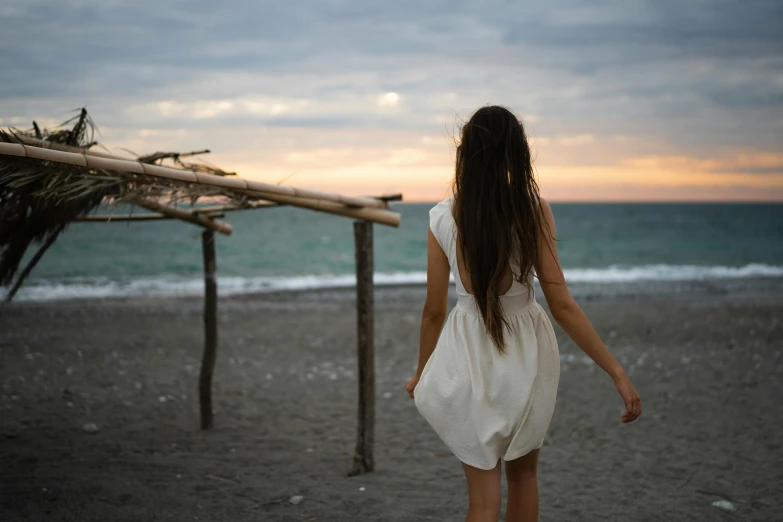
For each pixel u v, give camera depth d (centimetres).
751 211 10656
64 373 769
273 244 4141
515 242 224
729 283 2075
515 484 244
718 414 582
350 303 1532
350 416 591
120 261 2847
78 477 423
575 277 2411
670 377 736
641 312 1309
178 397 654
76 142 349
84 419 569
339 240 4453
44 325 1136
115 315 1282
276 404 632
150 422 564
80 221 428
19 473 429
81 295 1703
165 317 1260
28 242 389
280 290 1862
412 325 1158
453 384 229
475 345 230
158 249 3219
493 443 226
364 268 427
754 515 361
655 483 415
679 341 977
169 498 388
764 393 656
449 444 232
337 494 398
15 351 902
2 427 540
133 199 364
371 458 439
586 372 767
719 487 405
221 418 579
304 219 6334
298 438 521
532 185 227
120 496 390
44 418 570
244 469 444
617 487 409
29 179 312
